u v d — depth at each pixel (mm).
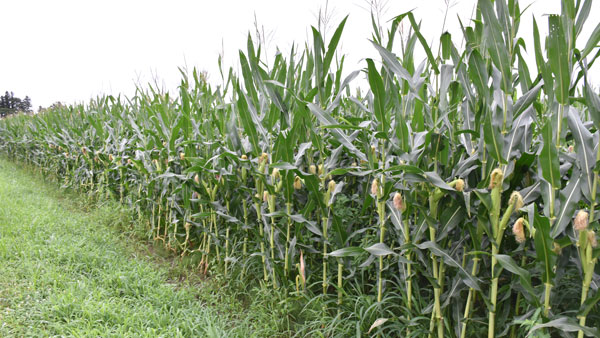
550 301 1868
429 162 2355
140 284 3461
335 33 2537
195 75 4391
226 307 3256
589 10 1749
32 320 2756
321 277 3211
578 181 1691
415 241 2268
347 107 4812
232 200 3613
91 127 7816
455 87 2299
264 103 3363
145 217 5469
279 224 3379
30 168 11258
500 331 2260
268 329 2830
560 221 1710
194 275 4004
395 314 2787
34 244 4246
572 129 1697
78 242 4328
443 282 2268
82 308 2869
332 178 3553
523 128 1899
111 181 6672
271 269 3301
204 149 4199
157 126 4688
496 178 1835
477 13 2174
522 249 2043
